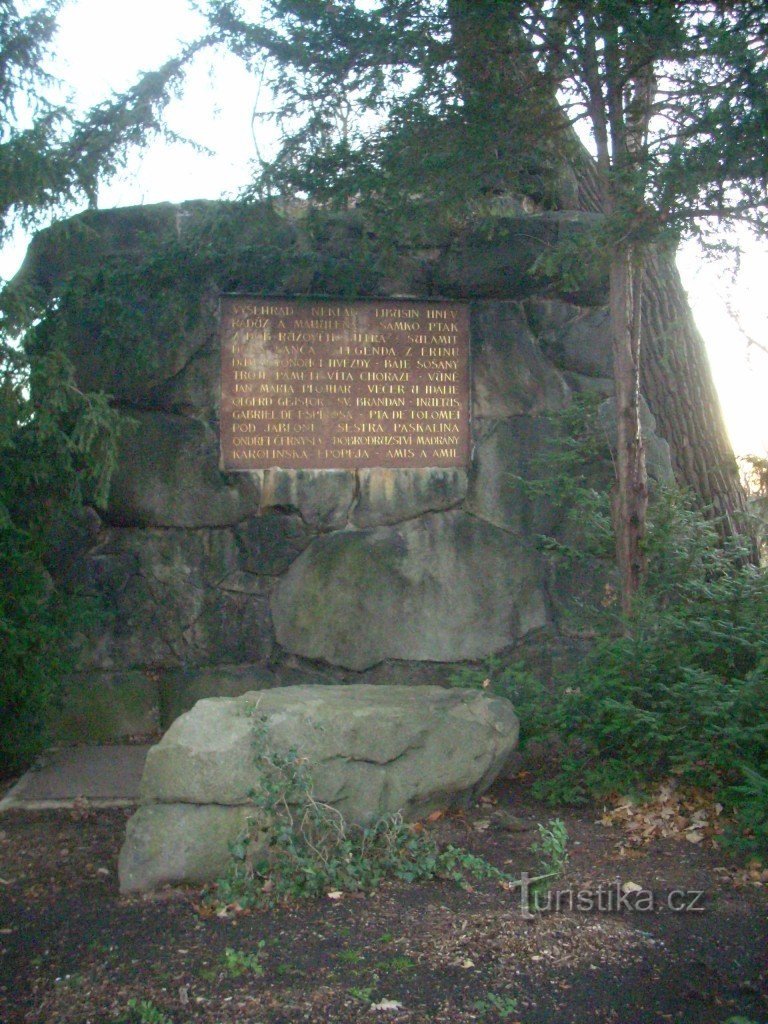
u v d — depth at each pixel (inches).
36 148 217.5
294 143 246.5
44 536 259.8
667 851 188.9
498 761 208.5
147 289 267.9
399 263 283.6
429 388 288.5
